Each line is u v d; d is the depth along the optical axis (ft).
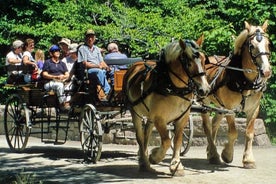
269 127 60.85
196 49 34.78
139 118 39.19
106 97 43.75
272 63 60.49
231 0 64.08
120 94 42.96
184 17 63.82
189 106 36.52
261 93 40.29
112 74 45.96
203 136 52.11
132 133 53.62
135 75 39.29
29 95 48.44
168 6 66.85
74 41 65.92
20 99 49.32
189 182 35.40
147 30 63.62
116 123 46.55
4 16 75.66
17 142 51.90
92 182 35.68
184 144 50.44
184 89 35.63
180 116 36.70
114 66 46.83
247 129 40.75
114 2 66.13
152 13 64.44
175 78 35.60
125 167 41.04
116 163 42.93
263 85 39.55
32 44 51.98
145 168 38.63
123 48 65.82
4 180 36.76
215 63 41.39
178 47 35.60
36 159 45.16
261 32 38.60
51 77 47.03
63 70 48.39
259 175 37.91
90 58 44.78
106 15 65.51
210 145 42.52
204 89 34.45
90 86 43.86
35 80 49.73
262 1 63.05
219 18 64.03
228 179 36.42
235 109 39.93
